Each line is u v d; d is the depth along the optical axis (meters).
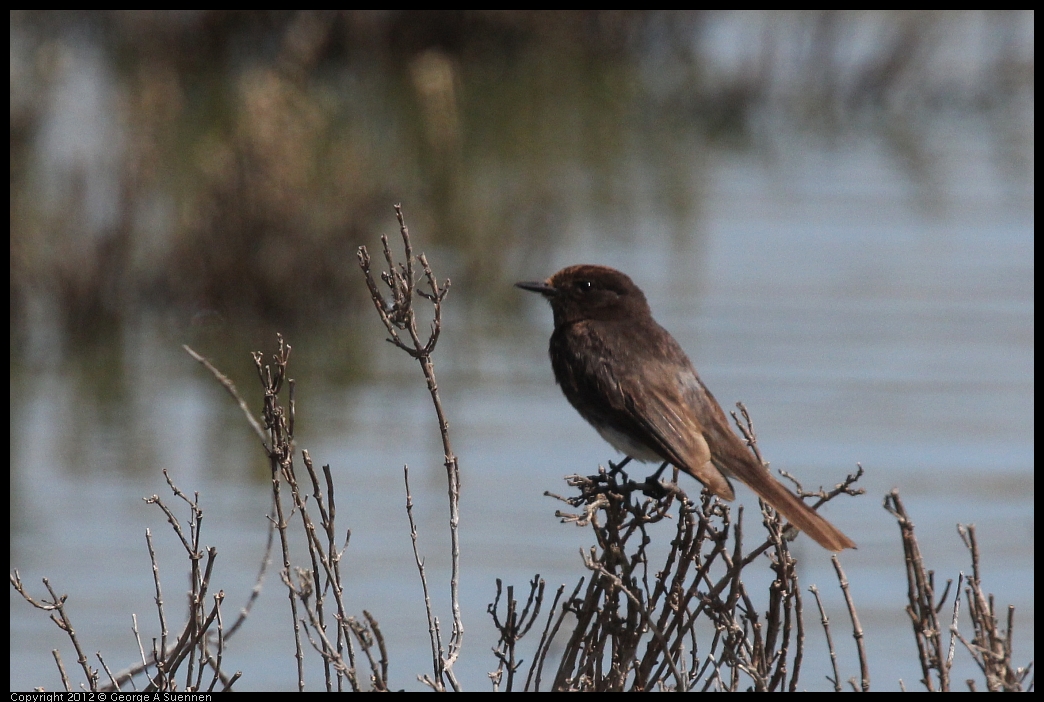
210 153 21.20
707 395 8.17
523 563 11.61
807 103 27.92
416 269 18.55
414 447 13.91
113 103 23.98
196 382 16.28
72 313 17.47
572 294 8.73
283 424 6.50
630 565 6.69
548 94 27.53
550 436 14.14
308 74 26.25
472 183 22.52
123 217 18.16
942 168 24.19
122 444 14.22
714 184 23.22
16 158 20.64
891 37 28.67
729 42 30.23
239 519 12.42
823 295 18.02
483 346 16.95
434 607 10.93
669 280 18.58
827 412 14.59
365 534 12.08
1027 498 12.72
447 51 28.20
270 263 17.92
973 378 15.29
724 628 6.70
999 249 19.95
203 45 27.33
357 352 16.97
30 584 11.16
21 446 14.14
